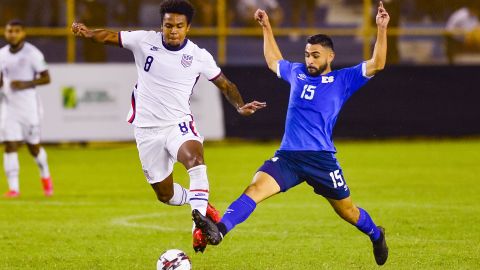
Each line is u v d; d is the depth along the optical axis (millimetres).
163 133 31484
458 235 38844
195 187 30172
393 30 93250
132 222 43156
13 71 52688
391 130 85375
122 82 81062
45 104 79750
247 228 40906
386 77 85312
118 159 75062
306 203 49625
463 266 31906
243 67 83250
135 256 34375
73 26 31375
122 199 51875
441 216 44406
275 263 32781
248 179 61031
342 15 95312
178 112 31516
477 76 86250
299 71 30109
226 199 51688
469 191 54344
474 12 95938
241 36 92562
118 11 91000
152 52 31094
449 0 96312
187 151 30625
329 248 35812
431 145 83938
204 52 31688
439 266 31953
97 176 63562
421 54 96375
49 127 79688
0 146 86188
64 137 79938
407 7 96062
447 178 60812
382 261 31625
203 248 27969
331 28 95062
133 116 31922
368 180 59781
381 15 29219
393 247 35938
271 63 31406
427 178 60781
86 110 80438
